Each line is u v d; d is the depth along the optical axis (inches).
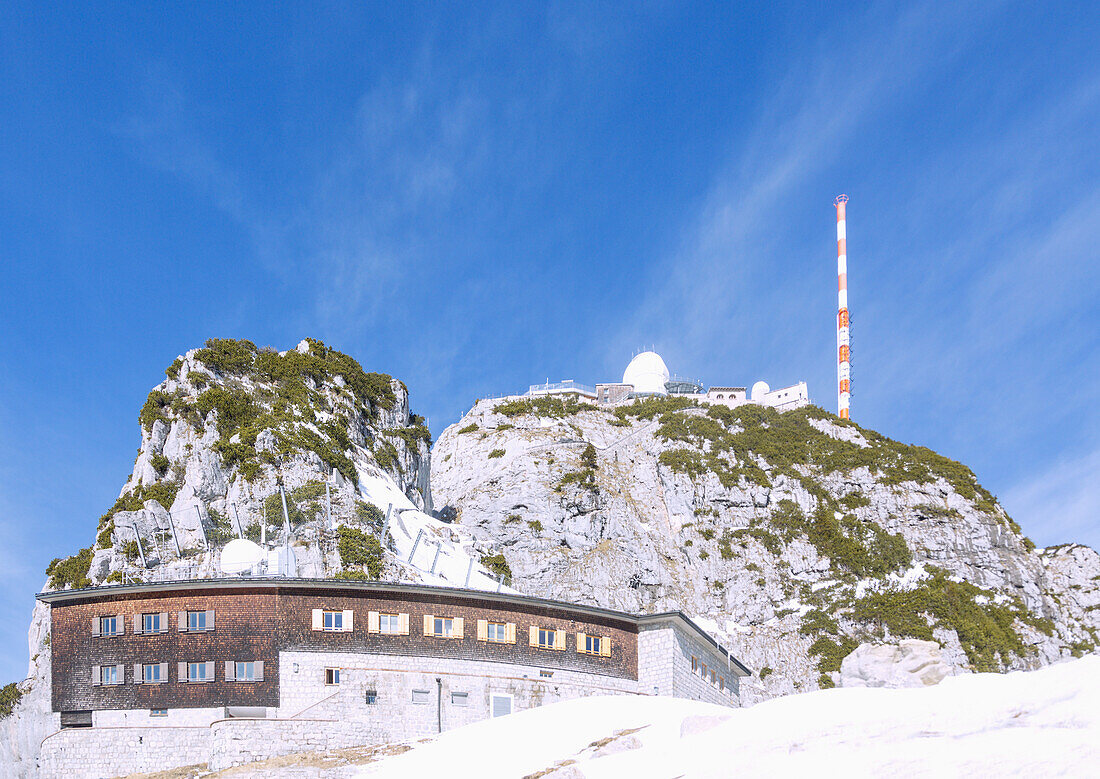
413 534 5590.6
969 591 6776.6
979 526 7253.9
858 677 2839.6
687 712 2484.0
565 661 3107.8
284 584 2864.2
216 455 5255.9
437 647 2947.8
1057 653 6328.7
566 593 6756.9
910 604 6505.9
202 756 2694.4
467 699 2859.3
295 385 6230.3
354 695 2741.1
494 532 7263.8
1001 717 1724.9
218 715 2763.3
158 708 2792.8
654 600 6899.6
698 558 7175.2
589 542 7199.8
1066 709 1676.9
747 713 2127.2
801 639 6441.9
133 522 4758.9
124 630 2874.0
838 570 7007.9
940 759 1606.8
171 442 5359.3
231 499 5088.6
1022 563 7096.5
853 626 6476.4
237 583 2856.8
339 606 2896.2
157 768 2687.0
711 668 3619.6
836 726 1865.2
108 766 2699.3
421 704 2802.7
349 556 4785.9
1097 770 1437.0
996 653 6156.5
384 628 2910.9
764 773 1740.9
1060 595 7017.7
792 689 6063.0
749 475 7677.2
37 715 4008.4
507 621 3063.5
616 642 3235.7
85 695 2839.6
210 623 2844.5
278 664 2802.7
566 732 2388.0
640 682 3240.7
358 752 2502.5
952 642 6210.6
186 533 4832.7
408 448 6820.9
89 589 2903.5
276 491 5142.7
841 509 7490.2
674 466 7775.6
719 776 1790.1
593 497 7460.6
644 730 2282.2
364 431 6540.4
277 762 2452.0
